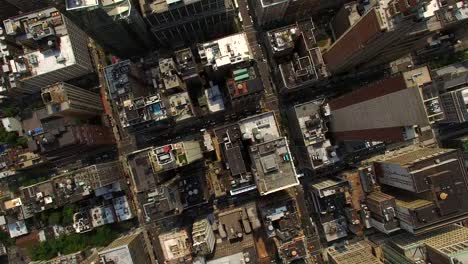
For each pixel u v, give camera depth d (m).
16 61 199.88
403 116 122.69
